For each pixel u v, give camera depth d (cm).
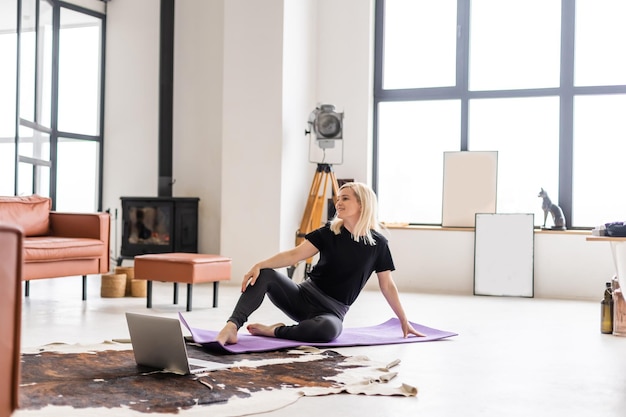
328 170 798
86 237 637
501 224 776
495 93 820
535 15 812
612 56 787
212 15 874
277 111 784
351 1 841
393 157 858
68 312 543
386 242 436
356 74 839
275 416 259
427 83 850
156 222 848
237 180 801
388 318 554
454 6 840
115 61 917
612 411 279
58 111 864
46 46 838
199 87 880
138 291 658
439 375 340
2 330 190
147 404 265
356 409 272
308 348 390
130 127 912
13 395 195
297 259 420
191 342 398
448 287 800
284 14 781
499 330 498
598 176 789
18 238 195
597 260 747
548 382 329
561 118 795
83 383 295
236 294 702
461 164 809
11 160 729
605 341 454
